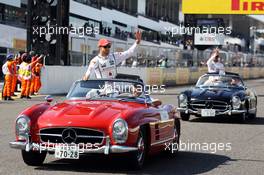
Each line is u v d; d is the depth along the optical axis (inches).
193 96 650.8
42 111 336.8
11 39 1330.0
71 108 335.9
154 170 339.3
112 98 363.3
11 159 368.2
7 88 881.5
